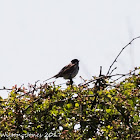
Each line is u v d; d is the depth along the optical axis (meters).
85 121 10.48
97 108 10.58
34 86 10.73
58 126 10.47
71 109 10.61
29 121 10.57
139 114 10.34
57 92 10.71
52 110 10.65
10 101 10.62
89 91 10.66
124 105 10.26
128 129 10.08
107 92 10.52
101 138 10.23
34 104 10.63
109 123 10.41
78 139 10.16
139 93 10.32
